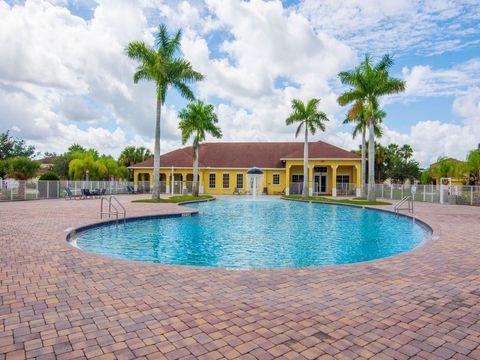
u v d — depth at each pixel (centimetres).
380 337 325
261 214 1741
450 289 470
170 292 449
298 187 3591
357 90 2297
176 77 2225
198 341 314
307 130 2927
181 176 3991
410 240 1046
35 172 3131
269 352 295
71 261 608
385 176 5822
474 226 1132
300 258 804
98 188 3122
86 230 1077
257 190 3750
